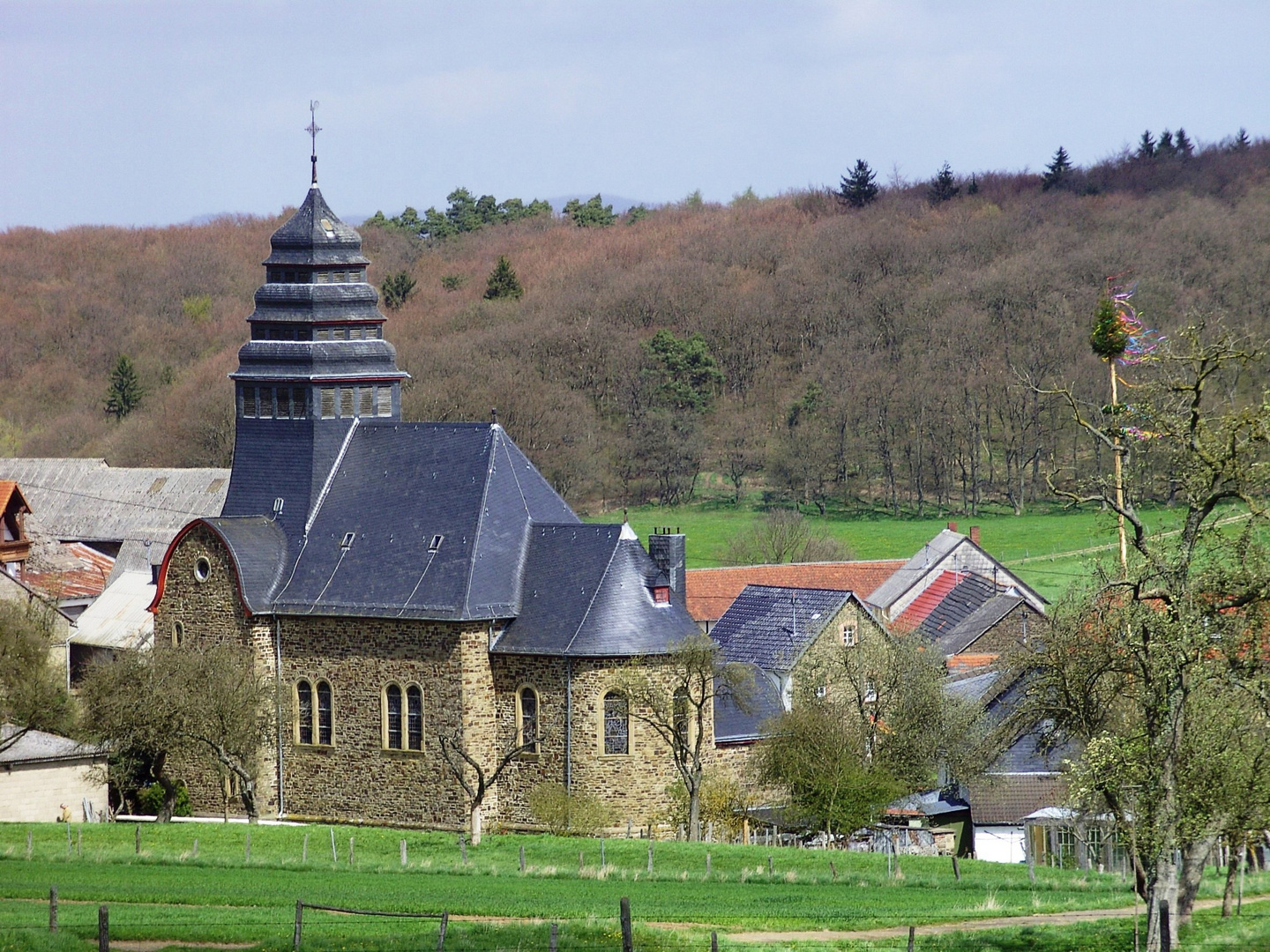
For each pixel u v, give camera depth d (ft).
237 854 496.64
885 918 386.73
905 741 577.84
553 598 570.05
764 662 649.61
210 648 585.22
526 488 603.26
